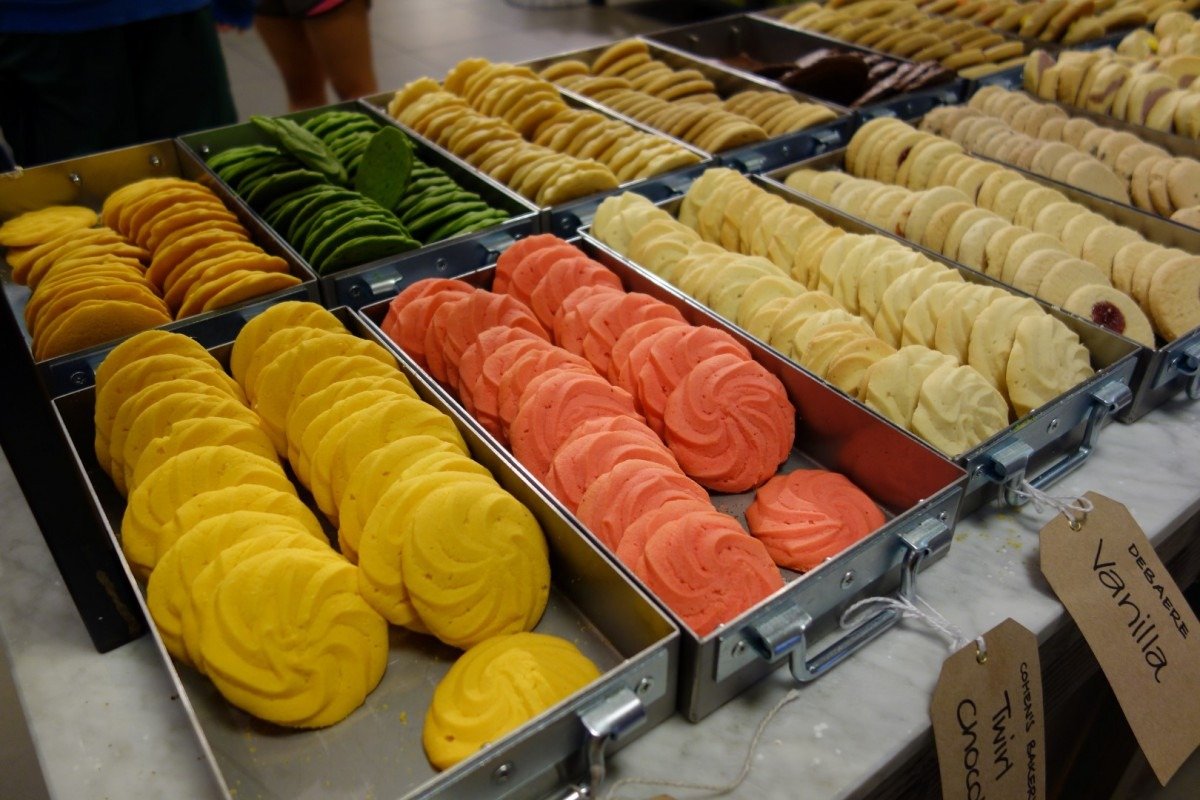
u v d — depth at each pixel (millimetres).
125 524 1106
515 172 1944
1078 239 1675
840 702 990
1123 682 1061
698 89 2395
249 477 1142
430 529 1016
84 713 1019
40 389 908
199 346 1359
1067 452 1332
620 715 833
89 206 2039
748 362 1318
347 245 1556
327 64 3141
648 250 1633
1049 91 2303
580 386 1259
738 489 1305
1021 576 1143
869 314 1513
